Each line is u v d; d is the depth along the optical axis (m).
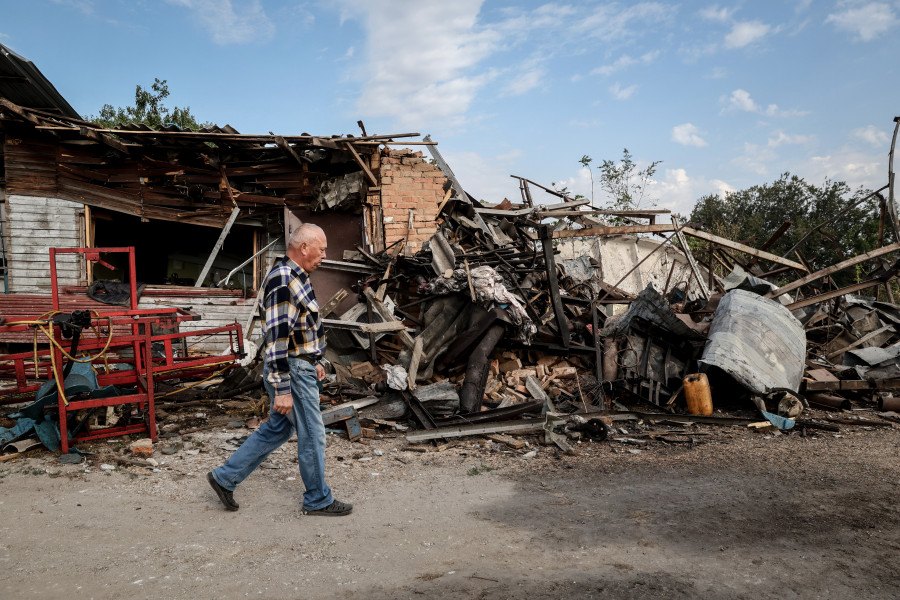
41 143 9.52
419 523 3.39
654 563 2.86
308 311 3.35
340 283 8.75
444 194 9.96
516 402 6.51
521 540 3.14
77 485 3.91
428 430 5.43
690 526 3.37
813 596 2.54
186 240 12.49
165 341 5.54
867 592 2.58
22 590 2.48
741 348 6.72
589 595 2.52
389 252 9.50
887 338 9.30
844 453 5.13
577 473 4.51
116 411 5.40
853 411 7.00
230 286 10.48
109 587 2.53
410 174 9.80
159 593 2.48
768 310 7.38
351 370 6.88
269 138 8.84
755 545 3.09
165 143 9.23
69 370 4.62
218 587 2.55
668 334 7.55
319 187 9.73
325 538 3.13
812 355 8.92
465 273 7.17
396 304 8.25
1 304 8.64
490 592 2.53
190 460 4.57
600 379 7.02
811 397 7.20
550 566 2.81
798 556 2.96
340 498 3.81
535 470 4.60
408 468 4.61
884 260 10.29
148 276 12.90
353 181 9.48
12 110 8.36
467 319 7.23
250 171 9.81
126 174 9.69
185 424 5.62
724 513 3.59
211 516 3.42
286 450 4.83
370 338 7.18
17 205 9.48
